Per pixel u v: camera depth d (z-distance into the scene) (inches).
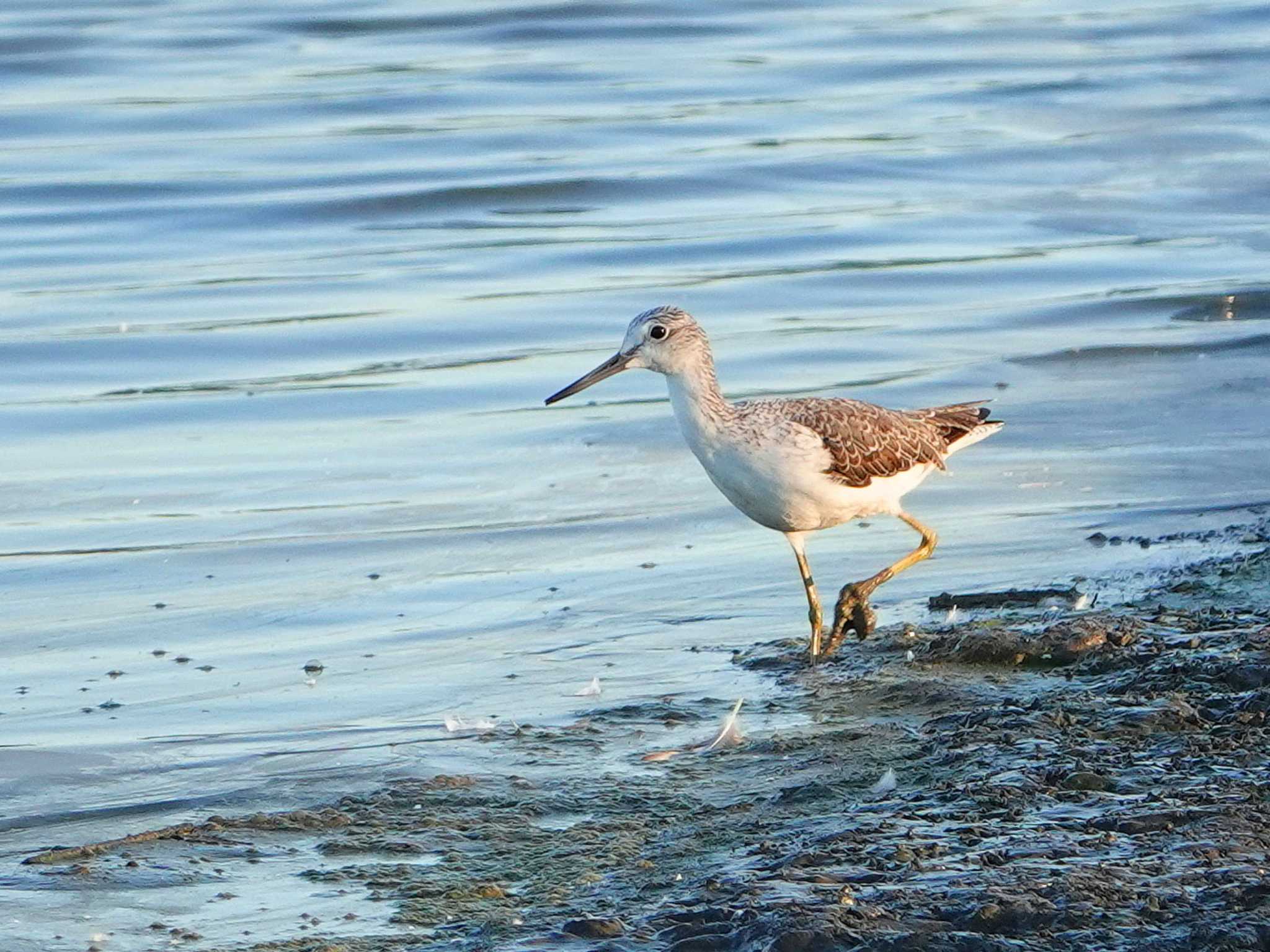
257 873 346.3
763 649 486.3
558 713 441.7
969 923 294.4
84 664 488.1
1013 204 1037.2
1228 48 1389.0
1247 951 279.3
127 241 979.9
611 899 325.1
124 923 324.5
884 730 412.2
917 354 788.6
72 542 589.9
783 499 472.7
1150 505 598.9
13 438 698.8
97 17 1453.0
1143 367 761.6
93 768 411.8
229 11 1489.9
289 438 700.7
